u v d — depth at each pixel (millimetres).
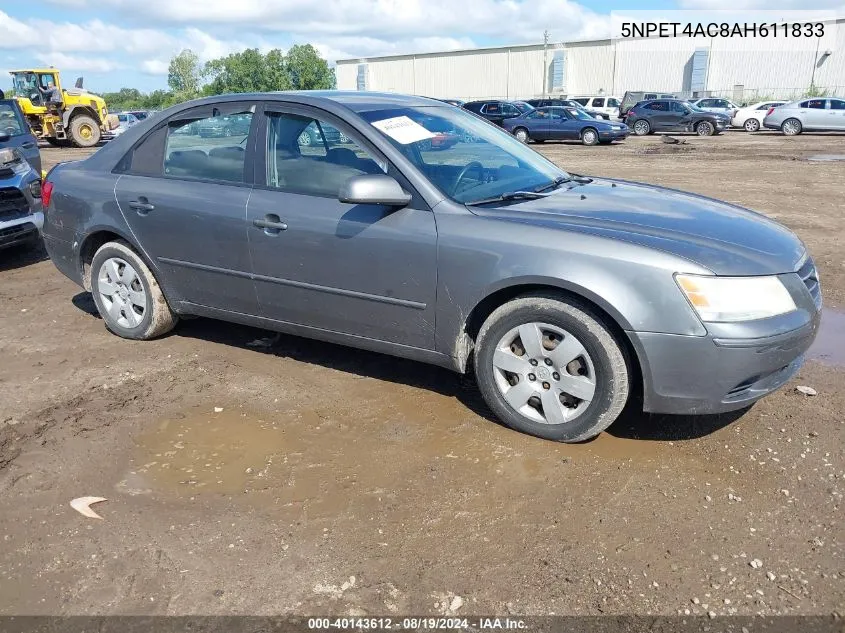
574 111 26469
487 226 3439
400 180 3680
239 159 4223
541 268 3260
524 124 26906
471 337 3705
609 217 3516
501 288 3387
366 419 3812
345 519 2957
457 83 65125
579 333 3271
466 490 3141
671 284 3090
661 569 2635
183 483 3244
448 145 4070
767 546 2742
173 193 4414
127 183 4660
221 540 2842
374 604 2498
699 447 3455
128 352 4801
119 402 4047
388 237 3641
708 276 3082
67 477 3307
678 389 3191
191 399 4082
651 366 3166
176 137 4535
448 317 3584
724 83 52625
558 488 3141
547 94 59906
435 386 4195
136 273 4766
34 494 3176
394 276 3674
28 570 2691
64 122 25688
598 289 3150
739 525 2867
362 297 3818
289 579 2623
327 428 3723
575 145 25938
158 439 3641
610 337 3221
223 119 4324
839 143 23281
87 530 2918
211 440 3623
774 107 30891
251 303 4293
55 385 4285
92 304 5953
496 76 62656
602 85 57438
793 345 3189
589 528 2869
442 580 2604
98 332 5223
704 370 3117
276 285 4117
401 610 2469
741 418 3736
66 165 5172
